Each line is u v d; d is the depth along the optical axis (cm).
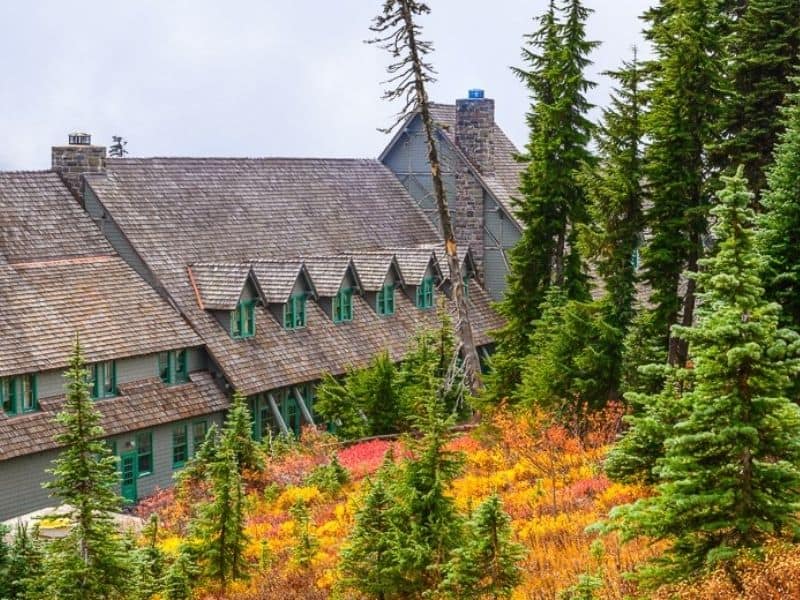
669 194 3425
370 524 2042
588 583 1722
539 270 4481
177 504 3325
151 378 4425
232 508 2495
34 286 4275
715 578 1440
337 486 3297
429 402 2127
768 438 1478
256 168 5762
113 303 4472
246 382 4638
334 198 6047
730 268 1460
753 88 3694
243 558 2508
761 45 3672
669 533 1520
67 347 4122
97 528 2230
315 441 4034
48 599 2244
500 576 1794
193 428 4494
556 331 3912
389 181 6494
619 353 3484
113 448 4134
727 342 1459
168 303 4669
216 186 5447
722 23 3719
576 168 4406
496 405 3919
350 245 5869
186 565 2447
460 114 6269
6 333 3988
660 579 1538
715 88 3362
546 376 3469
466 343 4172
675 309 3456
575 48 4438
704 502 1459
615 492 2470
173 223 5031
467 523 1853
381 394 4238
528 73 4591
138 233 4812
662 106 3419
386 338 5466
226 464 2556
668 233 3431
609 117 3716
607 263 3788
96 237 4766
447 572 1853
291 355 4938
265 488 3378
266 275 5053
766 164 3588
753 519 1468
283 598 2341
